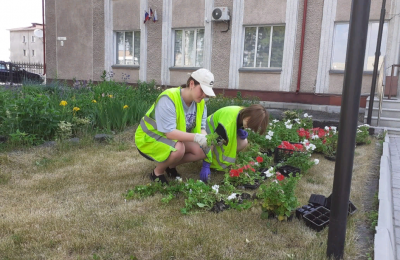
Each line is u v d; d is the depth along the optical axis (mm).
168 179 3777
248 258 2256
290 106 9977
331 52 9367
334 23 9234
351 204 3059
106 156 4652
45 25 14914
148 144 3457
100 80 13602
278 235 2596
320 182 3898
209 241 2439
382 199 3135
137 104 6777
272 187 2768
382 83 7332
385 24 8797
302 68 9766
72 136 5531
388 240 2377
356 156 5184
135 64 13008
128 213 2869
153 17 12031
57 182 3605
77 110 5949
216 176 3908
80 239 2422
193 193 3102
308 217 2828
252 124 3424
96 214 2834
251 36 10523
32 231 2516
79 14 13742
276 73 10148
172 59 12125
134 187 3484
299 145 4391
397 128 7289
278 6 9828
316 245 2424
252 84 10578
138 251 2305
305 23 9508
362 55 1985
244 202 3121
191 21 11406
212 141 3188
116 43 13352
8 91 7387
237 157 4250
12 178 3695
